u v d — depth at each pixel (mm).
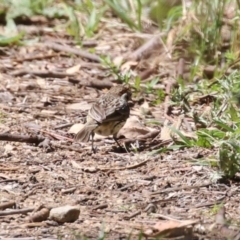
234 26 14398
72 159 10883
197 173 10383
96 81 14203
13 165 10555
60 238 8203
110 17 17875
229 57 13859
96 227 8695
